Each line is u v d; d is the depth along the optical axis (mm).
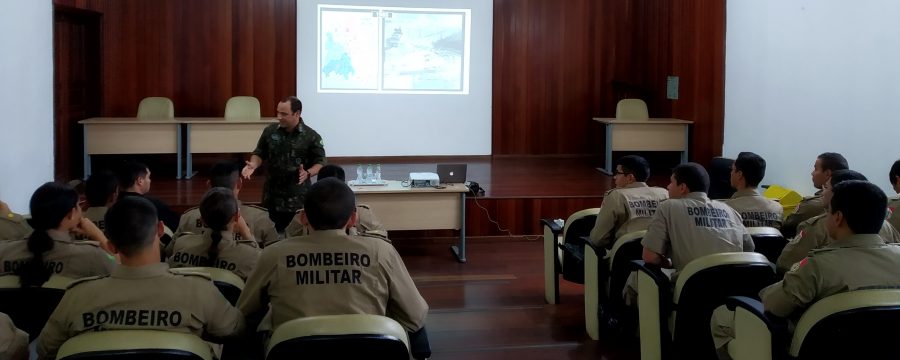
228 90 9328
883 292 2127
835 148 6039
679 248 3229
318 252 2320
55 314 2088
